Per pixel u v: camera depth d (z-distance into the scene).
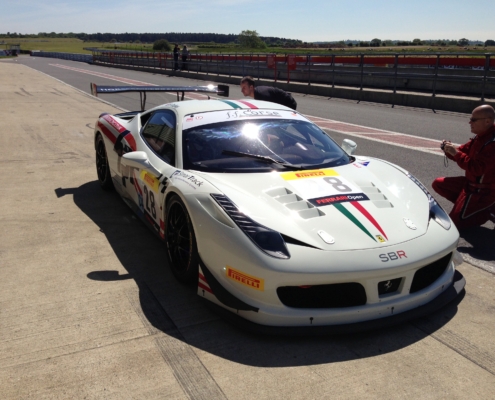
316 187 3.10
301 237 2.63
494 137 3.96
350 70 22.33
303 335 2.55
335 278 2.52
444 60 18.98
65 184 5.60
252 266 2.56
